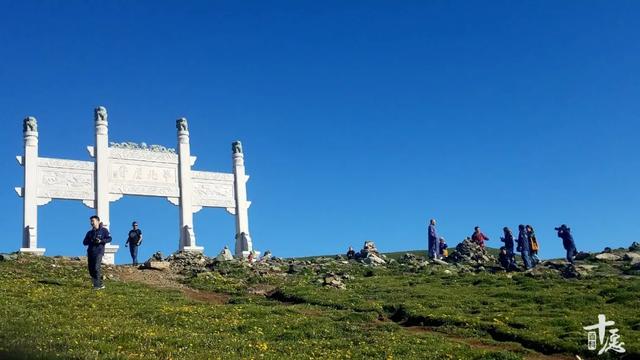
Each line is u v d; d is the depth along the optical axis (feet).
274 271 166.09
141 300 110.01
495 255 213.05
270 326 95.45
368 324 104.22
